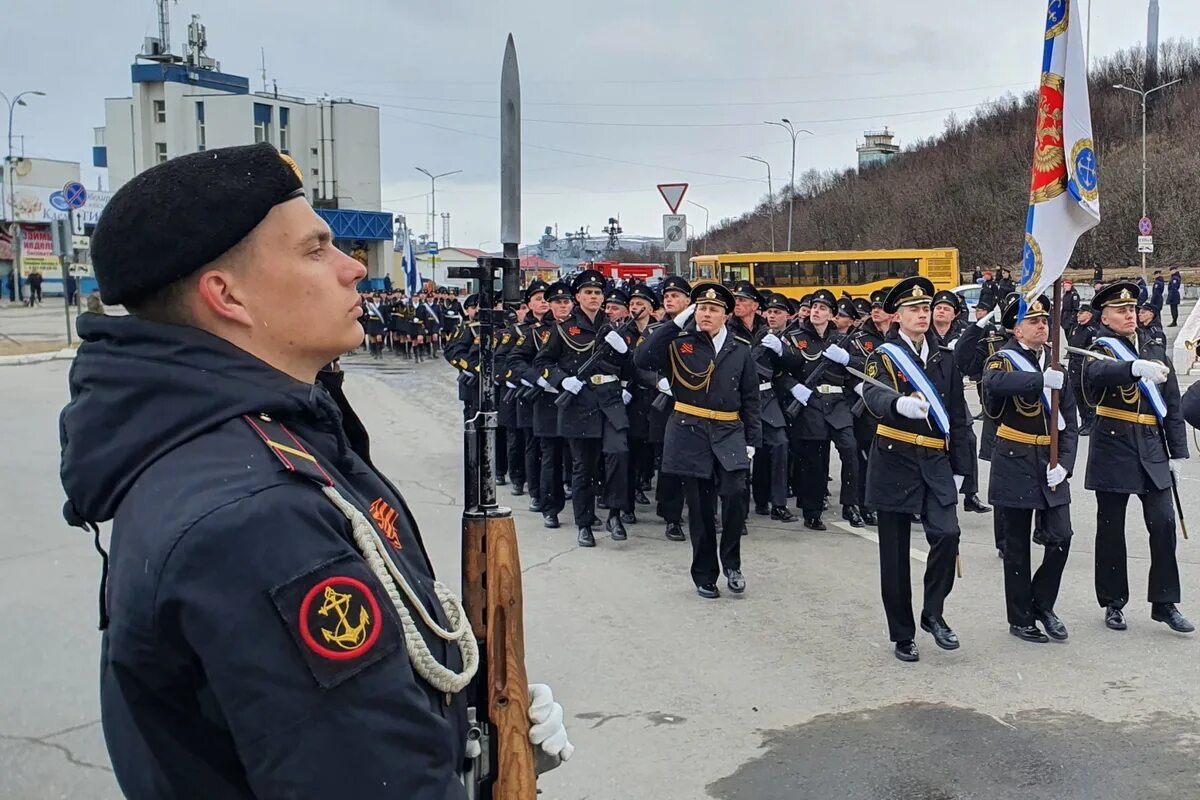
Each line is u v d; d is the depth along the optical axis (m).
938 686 4.78
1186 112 55.91
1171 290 30.86
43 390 14.45
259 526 1.19
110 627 1.25
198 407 1.30
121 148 37.81
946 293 6.12
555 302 7.78
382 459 10.45
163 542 1.18
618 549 7.38
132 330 1.33
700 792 3.78
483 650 1.64
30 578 5.99
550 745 1.68
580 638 5.39
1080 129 5.44
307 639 1.18
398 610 1.35
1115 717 4.42
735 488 6.06
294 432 1.39
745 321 8.22
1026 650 5.27
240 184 1.37
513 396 9.26
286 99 38.84
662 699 4.62
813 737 4.24
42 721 4.14
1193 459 10.26
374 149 40.94
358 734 1.18
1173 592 5.48
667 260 63.53
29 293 39.50
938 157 64.62
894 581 5.15
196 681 1.24
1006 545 5.44
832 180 75.56
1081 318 11.36
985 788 3.80
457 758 1.44
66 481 1.33
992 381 5.34
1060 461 5.41
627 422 7.70
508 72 1.82
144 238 1.34
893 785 3.83
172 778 1.27
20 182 43.84
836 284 34.66
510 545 1.68
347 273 1.49
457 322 11.20
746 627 5.60
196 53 38.19
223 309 1.38
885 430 5.26
